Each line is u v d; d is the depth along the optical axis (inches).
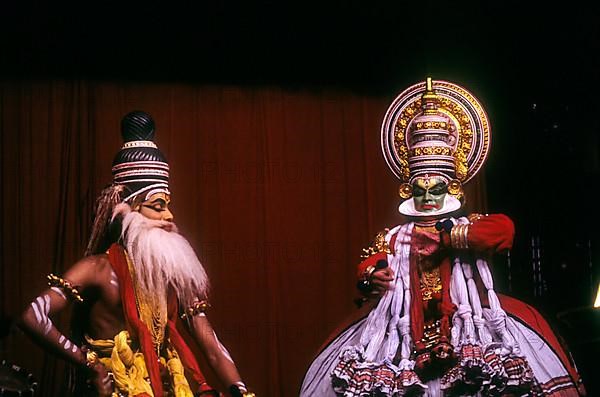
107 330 249.1
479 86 370.9
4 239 330.3
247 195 350.3
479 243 260.7
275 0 356.8
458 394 252.5
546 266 369.7
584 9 366.9
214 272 344.5
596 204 377.7
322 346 268.1
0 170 332.8
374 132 361.4
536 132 373.4
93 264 250.4
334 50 361.1
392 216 358.9
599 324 270.1
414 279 265.7
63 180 336.2
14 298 328.2
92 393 243.6
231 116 352.8
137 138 264.2
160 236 254.7
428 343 257.0
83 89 341.7
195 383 266.7
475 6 364.8
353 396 252.1
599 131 376.8
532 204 371.2
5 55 338.3
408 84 364.2
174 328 254.1
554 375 254.1
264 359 344.2
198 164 348.2
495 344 252.4
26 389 234.2
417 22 364.2
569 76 374.3
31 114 337.7
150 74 348.2
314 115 358.9
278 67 357.7
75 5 343.9
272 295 346.6
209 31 353.1
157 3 349.7
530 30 368.8
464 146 280.1
